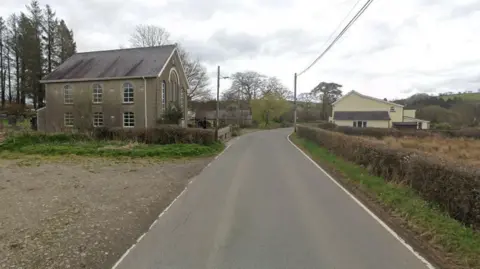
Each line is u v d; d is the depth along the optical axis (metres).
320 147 16.69
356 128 30.70
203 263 3.65
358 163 10.24
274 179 8.74
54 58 45.38
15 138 16.78
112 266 3.61
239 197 6.77
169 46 30.47
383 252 3.97
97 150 14.57
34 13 43.47
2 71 47.44
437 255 3.89
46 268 3.57
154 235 4.57
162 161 12.62
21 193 7.27
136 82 26.67
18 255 3.91
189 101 50.97
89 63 30.00
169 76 29.20
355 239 4.39
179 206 6.13
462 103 53.19
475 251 3.90
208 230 4.77
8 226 4.99
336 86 66.19
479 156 13.61
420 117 51.97
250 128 52.00
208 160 12.92
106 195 7.09
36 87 43.06
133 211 5.82
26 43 41.81
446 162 5.61
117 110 27.16
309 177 9.04
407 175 6.84
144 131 18.25
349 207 5.98
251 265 3.60
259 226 4.93
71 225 5.04
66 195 7.08
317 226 4.92
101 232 4.71
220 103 66.50
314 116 67.62
